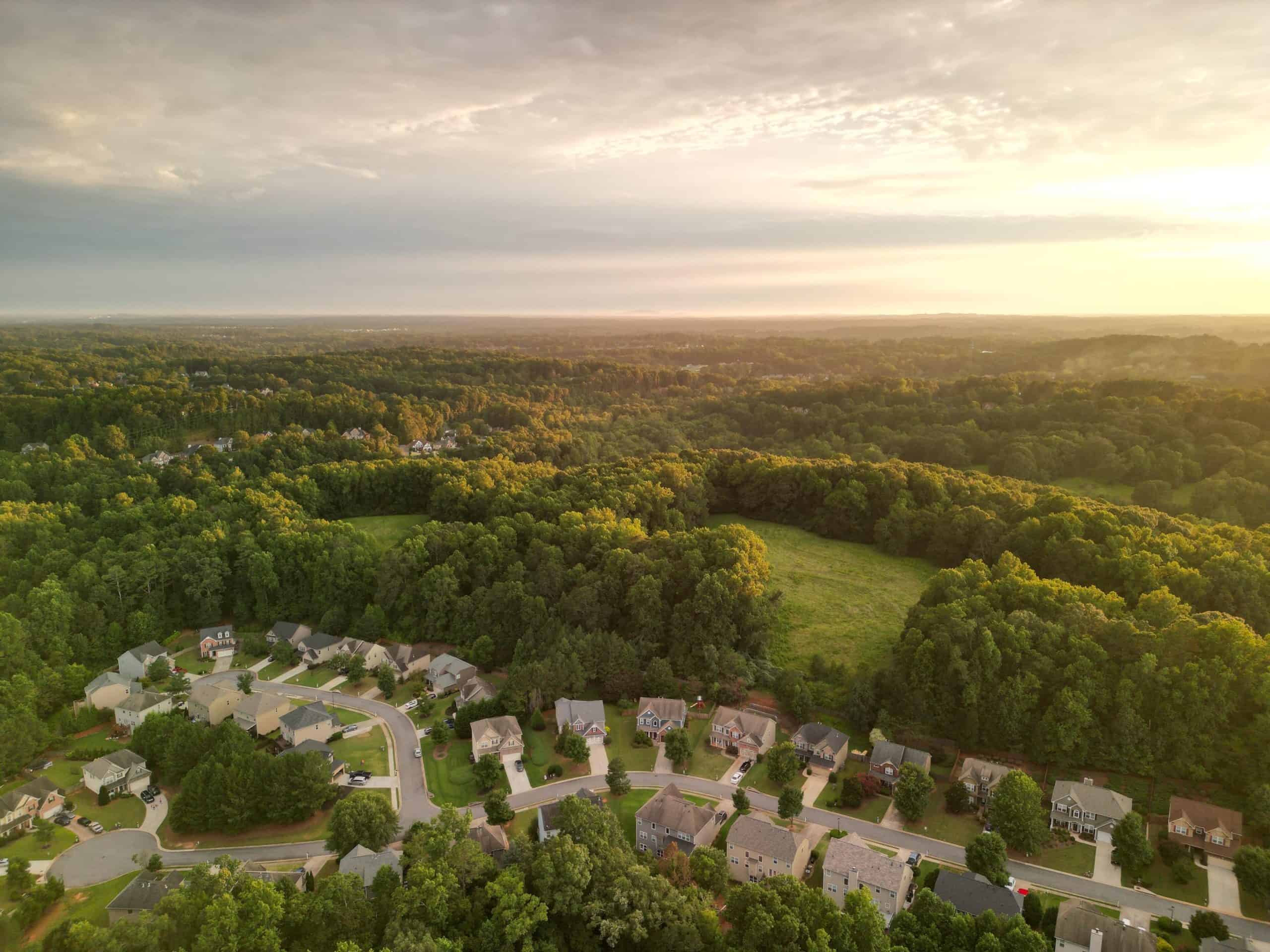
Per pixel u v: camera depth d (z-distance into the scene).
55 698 109.31
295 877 76.38
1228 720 87.12
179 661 125.44
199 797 85.56
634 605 121.06
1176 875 74.06
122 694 112.56
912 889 73.31
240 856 81.81
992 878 73.31
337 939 60.34
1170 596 99.88
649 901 63.91
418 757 100.12
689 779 93.94
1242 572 106.44
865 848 74.12
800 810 83.31
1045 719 89.88
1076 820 81.75
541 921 63.56
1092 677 91.69
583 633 116.75
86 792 93.69
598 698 112.31
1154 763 87.12
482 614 125.94
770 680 109.94
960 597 107.31
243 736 93.12
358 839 77.75
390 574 133.50
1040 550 129.75
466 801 90.44
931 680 98.06
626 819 86.31
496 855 75.06
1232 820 77.69
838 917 62.25
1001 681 93.69
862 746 98.56
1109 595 105.75
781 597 129.50
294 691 117.62
